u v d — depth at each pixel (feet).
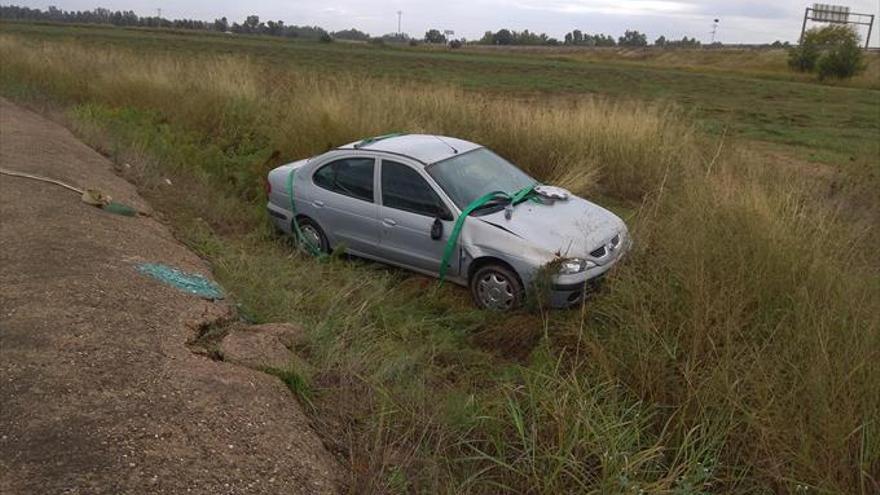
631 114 36.40
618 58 289.12
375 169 21.88
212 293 17.69
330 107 35.96
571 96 90.53
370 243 22.13
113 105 49.70
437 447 11.62
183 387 12.09
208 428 10.96
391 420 12.37
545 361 14.70
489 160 22.70
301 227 24.30
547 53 322.75
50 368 12.14
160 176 32.32
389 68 140.87
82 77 57.67
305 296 19.10
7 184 24.98
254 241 24.72
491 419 12.34
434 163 21.03
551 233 18.86
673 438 12.30
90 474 9.53
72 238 19.43
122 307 15.19
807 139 56.85
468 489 10.78
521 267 18.35
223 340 14.64
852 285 15.21
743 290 14.99
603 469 10.76
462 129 36.52
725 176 24.48
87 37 181.68
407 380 14.26
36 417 10.71
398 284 21.20
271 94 48.06
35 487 9.20
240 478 9.90
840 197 27.07
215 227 26.73
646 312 15.02
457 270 20.03
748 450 11.64
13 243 18.61
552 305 17.99
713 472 11.25
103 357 12.75
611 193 32.22
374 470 10.75
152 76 51.31
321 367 14.47
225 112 42.93
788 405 11.82
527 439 11.84
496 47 383.04
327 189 23.18
